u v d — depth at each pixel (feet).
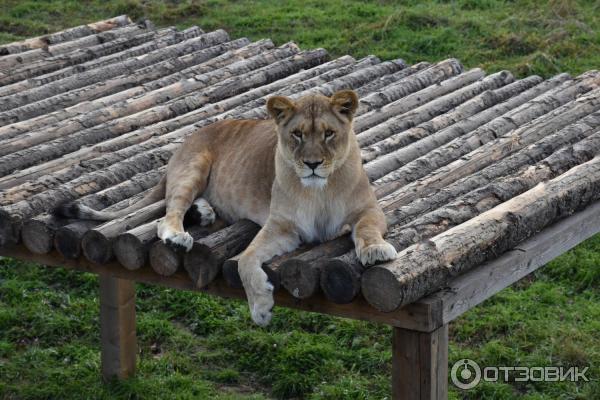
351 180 22.02
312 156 21.13
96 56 38.27
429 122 30.60
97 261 22.94
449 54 48.21
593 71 35.04
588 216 25.40
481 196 24.26
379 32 50.70
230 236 22.54
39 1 59.72
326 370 30.32
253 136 24.61
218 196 24.47
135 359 30.01
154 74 35.96
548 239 23.75
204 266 21.93
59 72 35.96
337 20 53.57
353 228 21.84
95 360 30.96
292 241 22.09
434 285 20.39
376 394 29.22
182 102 32.81
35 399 29.35
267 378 30.22
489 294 21.72
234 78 34.96
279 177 22.02
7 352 31.68
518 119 30.66
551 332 31.50
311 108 21.59
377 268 19.61
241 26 53.57
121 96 33.76
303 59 37.06
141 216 23.76
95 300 34.71
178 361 31.01
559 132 29.12
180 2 58.08
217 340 32.27
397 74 35.42
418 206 24.11
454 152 28.25
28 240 23.85
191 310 33.94
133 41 39.60
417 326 20.04
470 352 30.76
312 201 21.86
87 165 27.71
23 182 27.04
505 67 46.29
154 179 26.86
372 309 20.43
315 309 21.07
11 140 29.73
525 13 51.90
